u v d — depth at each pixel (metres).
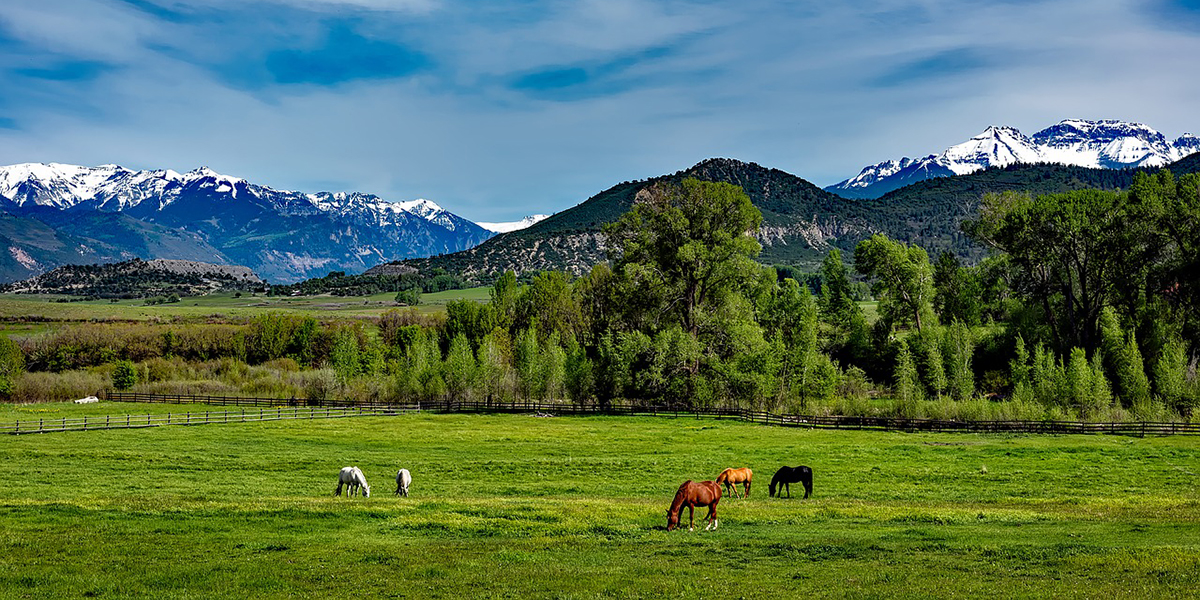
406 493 41.75
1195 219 87.94
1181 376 80.81
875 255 114.12
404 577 23.53
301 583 22.88
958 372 91.19
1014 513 34.28
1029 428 73.25
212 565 24.83
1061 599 19.95
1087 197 94.50
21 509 33.41
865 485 45.19
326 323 156.25
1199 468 50.47
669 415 88.69
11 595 21.80
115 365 118.69
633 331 98.69
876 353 111.00
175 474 47.38
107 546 27.50
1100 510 35.16
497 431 73.69
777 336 100.31
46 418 78.31
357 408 91.50
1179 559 23.44
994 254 116.19
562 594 21.52
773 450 59.56
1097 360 84.12
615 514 34.34
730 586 22.16
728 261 93.50
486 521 32.00
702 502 31.50
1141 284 94.50
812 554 26.31
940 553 26.14
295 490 42.88
